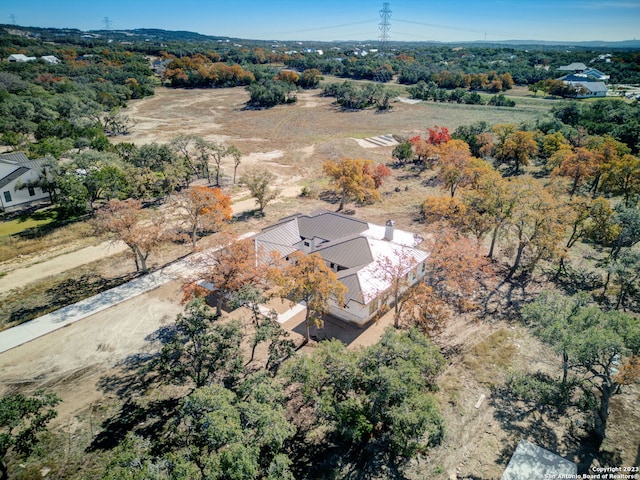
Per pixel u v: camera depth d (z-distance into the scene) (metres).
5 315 40.12
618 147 74.81
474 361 34.38
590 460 25.80
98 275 47.47
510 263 49.72
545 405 29.98
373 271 40.34
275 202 69.75
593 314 26.19
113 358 34.59
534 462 25.34
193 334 29.31
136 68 198.75
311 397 25.34
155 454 25.38
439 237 41.81
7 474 24.81
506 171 83.38
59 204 63.84
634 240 45.81
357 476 25.14
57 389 31.33
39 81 149.38
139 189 66.25
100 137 87.75
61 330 37.94
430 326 37.97
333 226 50.25
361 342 36.69
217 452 21.53
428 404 23.30
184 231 55.09
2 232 56.75
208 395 21.73
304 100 164.50
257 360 34.03
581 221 47.28
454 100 157.50
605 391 26.52
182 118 135.50
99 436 27.38
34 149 80.81
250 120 133.50
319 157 95.88
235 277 36.94
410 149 89.75
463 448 26.83
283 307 41.94
